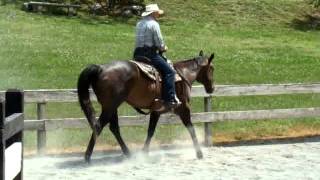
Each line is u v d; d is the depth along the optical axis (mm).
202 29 37844
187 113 12977
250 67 25250
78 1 42219
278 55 29828
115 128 12516
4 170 4789
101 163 12375
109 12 40906
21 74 20781
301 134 16078
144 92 12062
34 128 13086
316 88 15656
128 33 33594
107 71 11648
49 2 40562
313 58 29375
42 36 29531
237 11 43812
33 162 12414
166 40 31906
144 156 13094
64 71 21766
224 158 12977
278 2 47031
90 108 11477
